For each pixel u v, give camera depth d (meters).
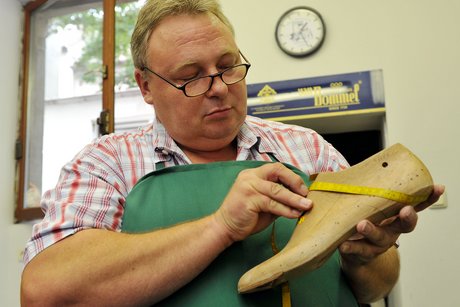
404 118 2.11
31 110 2.99
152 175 0.78
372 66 2.18
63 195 0.77
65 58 2.92
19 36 3.07
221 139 0.84
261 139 0.88
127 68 2.67
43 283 0.66
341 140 2.48
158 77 0.83
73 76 2.87
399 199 0.59
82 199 0.75
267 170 0.66
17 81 3.02
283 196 0.64
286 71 2.25
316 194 0.65
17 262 2.80
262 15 2.33
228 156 0.89
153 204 0.75
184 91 0.81
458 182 2.01
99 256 0.67
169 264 0.65
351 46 2.22
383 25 2.21
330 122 2.29
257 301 0.67
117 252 0.67
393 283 0.81
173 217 0.73
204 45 0.80
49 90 2.94
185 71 0.80
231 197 0.66
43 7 3.06
